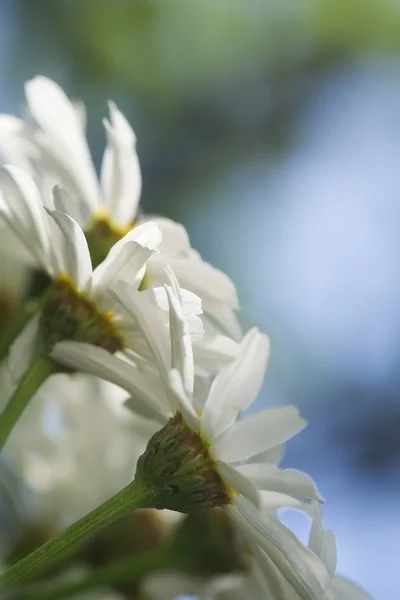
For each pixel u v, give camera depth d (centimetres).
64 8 56
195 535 38
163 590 39
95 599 39
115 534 39
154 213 56
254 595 37
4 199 35
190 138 57
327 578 32
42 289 37
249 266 57
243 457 34
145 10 57
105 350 35
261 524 33
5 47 55
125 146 37
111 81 56
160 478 34
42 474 41
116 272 35
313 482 34
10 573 33
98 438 42
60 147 37
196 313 33
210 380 35
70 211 35
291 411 34
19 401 35
